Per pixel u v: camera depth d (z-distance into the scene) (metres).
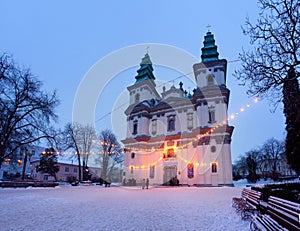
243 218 5.89
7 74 21.33
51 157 42.06
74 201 10.61
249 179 42.19
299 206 3.32
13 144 21.47
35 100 22.09
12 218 6.31
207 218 6.21
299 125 19.36
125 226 5.29
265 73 9.00
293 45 8.64
